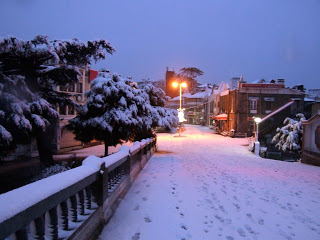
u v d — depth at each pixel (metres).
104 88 10.68
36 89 10.88
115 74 11.64
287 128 27.80
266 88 35.97
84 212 3.40
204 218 4.84
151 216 4.73
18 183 8.99
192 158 14.78
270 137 33.50
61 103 11.77
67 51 10.94
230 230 4.37
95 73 23.39
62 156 16.12
